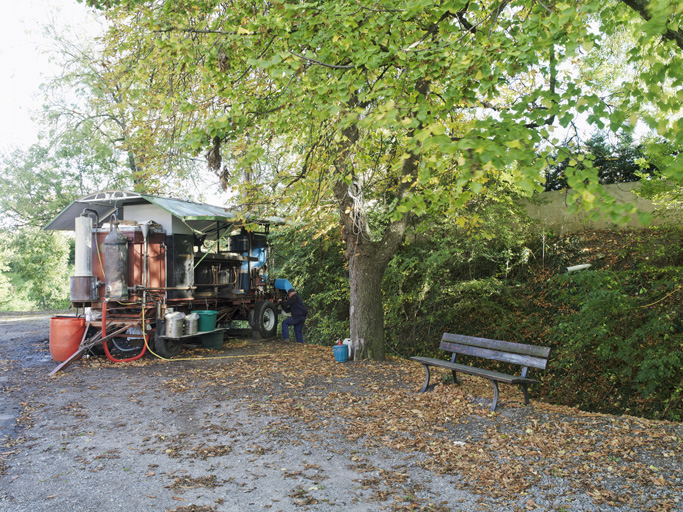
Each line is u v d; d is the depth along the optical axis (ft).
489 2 18.70
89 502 11.22
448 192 14.48
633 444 14.25
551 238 41.24
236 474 12.80
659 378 27.09
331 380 23.56
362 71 16.07
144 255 30.27
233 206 26.58
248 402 19.81
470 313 41.42
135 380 24.00
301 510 10.79
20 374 25.32
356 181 27.04
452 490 11.75
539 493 11.48
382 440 15.26
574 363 32.89
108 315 30.42
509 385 23.15
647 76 9.32
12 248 100.42
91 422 17.35
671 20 9.04
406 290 42.39
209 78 20.42
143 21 23.90
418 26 16.94
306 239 45.19
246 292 40.75
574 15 12.27
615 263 36.14
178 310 33.19
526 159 8.20
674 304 28.14
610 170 40.11
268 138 21.39
